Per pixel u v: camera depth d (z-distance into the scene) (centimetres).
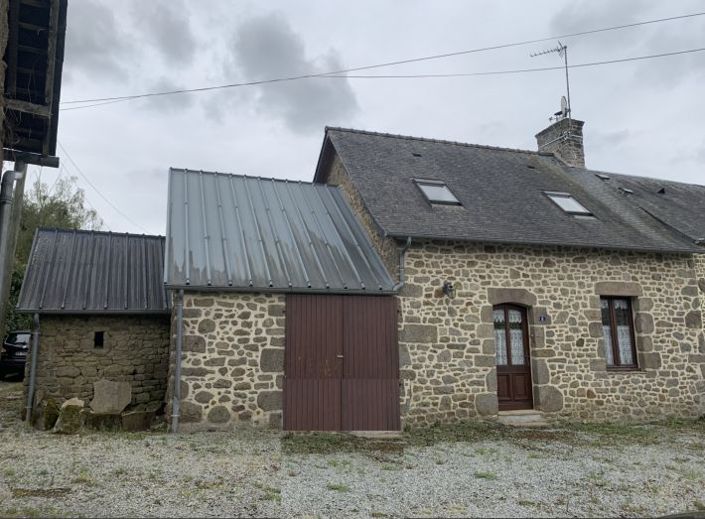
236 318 740
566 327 902
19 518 379
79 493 440
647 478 557
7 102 607
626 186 1291
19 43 620
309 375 758
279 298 765
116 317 862
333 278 802
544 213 989
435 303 835
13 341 1277
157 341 875
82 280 880
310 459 595
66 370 826
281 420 736
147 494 444
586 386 896
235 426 718
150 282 914
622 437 773
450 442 711
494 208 964
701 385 975
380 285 810
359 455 630
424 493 487
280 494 463
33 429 722
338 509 435
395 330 807
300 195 1033
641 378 935
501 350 888
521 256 898
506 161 1230
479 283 865
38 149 713
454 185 1030
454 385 823
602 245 905
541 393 866
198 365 714
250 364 735
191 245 798
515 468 583
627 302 982
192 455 574
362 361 784
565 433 788
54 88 643
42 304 810
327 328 778
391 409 781
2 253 563
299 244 870
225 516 404
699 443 743
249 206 946
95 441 632
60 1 595
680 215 1145
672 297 988
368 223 936
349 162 1028
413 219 857
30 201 1997
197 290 723
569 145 1366
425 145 1206
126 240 1005
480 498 478
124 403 829
